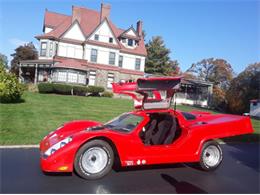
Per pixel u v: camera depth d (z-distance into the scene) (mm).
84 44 35500
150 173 6031
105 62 36406
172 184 5363
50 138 5984
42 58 34969
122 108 19875
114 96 33906
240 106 39875
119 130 6023
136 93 6695
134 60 39156
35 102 18578
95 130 5703
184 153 6172
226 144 10062
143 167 6477
